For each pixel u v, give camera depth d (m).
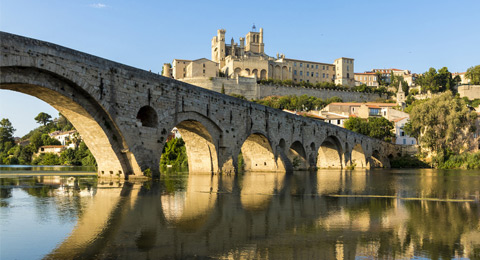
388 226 19.61
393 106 170.25
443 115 106.50
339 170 90.44
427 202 28.84
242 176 57.44
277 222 20.36
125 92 38.69
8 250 14.81
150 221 20.17
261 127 65.06
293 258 14.09
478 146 118.69
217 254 14.48
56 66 31.77
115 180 41.75
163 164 126.69
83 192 32.50
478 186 43.28
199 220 20.62
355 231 18.42
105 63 36.50
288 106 171.38
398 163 118.38
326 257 14.27
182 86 46.97
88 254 14.38
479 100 181.25
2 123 174.62
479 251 15.16
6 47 28.23
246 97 184.75
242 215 22.27
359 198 31.03
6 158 152.50
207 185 40.59
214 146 55.06
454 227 19.45
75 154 137.38
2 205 25.16
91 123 37.38
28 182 43.78
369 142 108.69
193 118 49.28
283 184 44.03
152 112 43.25
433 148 111.19
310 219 21.28
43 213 22.28
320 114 141.50
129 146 39.28
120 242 15.98
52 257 13.99
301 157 81.00
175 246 15.48
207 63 189.00
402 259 14.12
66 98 33.97
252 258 14.05
